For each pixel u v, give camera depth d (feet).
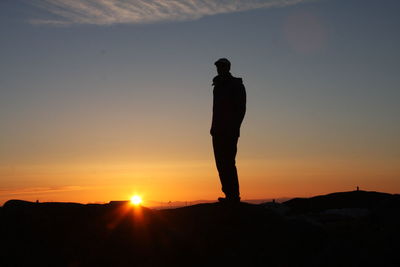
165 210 44.91
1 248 39.88
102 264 39.34
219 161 44.16
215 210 44.21
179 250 40.52
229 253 41.24
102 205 44.57
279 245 42.78
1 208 44.37
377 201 63.31
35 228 41.65
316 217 54.39
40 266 38.88
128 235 41.09
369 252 43.24
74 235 41.24
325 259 42.73
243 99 43.88
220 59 44.47
